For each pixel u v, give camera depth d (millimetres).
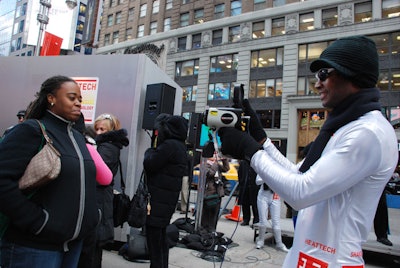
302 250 1143
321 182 980
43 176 1496
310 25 22359
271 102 23266
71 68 4852
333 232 1077
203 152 1312
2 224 1526
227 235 5809
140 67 4484
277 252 4805
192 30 27281
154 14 30750
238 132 1180
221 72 25734
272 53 23703
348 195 1068
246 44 24406
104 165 2285
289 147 21688
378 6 20062
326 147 1124
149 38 30125
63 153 1646
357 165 995
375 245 4352
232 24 25328
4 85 5266
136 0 32250
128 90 4461
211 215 5660
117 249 4332
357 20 20859
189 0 28359
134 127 4348
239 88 1373
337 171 984
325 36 21406
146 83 4652
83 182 1707
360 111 1076
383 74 19875
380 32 19828
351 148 1001
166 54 28625
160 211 2877
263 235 4980
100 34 35594
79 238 1716
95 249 2785
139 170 4520
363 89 1113
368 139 1002
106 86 4578
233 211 7676
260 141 1459
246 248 4949
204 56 26469
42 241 1543
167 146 2914
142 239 3797
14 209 1437
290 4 22750
